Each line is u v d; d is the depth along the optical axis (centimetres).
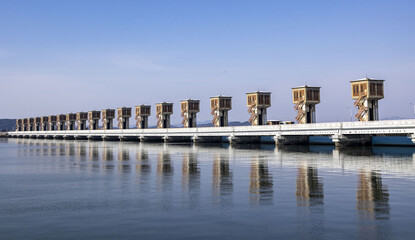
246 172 4747
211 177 4319
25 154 8906
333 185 3638
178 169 5172
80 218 2512
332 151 8450
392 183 3728
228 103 15338
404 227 2209
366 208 2662
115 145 13725
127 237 2103
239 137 13000
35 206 2881
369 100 10325
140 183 3925
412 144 9025
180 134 15325
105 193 3381
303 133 10394
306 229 2200
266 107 13988
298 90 12075
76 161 6719
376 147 9412
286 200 2961
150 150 10000
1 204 2961
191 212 2623
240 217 2475
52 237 2122
